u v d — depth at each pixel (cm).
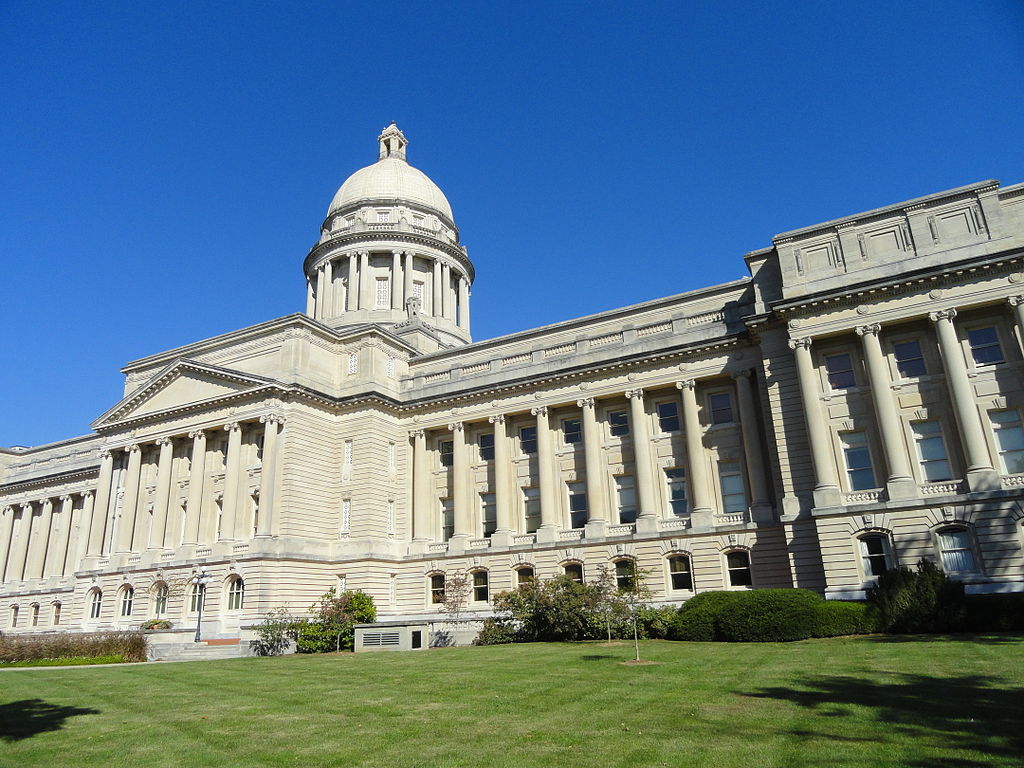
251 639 4038
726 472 4266
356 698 1762
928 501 3325
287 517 4556
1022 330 3375
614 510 4528
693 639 3169
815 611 2980
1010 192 3597
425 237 7600
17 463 7938
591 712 1449
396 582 4881
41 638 3953
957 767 977
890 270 3722
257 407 4791
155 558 4956
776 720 1303
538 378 4803
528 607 3584
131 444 5425
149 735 1387
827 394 3781
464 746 1194
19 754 1254
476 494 5022
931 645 2389
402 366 5534
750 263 4275
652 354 4469
